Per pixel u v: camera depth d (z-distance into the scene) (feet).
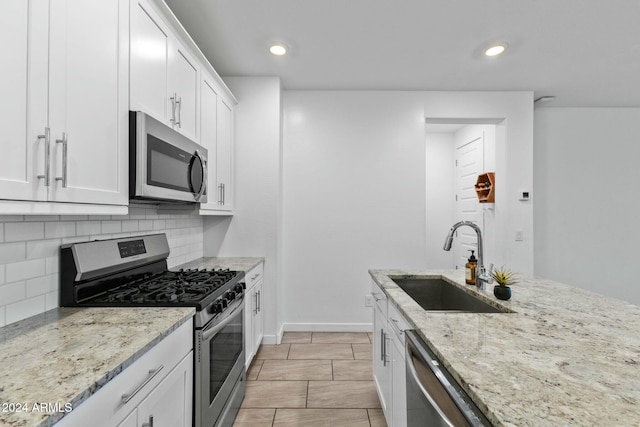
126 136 4.33
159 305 4.42
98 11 3.79
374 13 6.73
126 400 2.82
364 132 10.85
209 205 7.64
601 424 1.74
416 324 3.51
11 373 2.49
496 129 11.37
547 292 5.12
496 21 6.99
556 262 12.34
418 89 10.71
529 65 9.00
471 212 14.02
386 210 10.87
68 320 3.82
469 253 14.17
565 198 12.37
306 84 10.37
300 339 10.16
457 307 5.92
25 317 3.88
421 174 10.85
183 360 4.08
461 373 2.35
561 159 12.36
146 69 4.83
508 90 10.77
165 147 5.12
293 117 10.85
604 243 12.38
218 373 5.14
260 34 7.52
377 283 6.23
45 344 3.09
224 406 5.45
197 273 6.59
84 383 2.35
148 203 6.70
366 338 10.23
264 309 9.82
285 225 10.85
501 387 2.15
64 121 3.27
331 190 10.86
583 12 6.64
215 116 8.00
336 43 7.92
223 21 7.01
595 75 9.64
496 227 11.37
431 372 2.81
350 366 8.30
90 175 3.65
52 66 3.12
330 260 10.87
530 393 2.07
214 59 8.73
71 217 4.61
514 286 5.55
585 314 3.91
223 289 5.45
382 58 8.65
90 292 4.64
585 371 2.39
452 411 2.37
